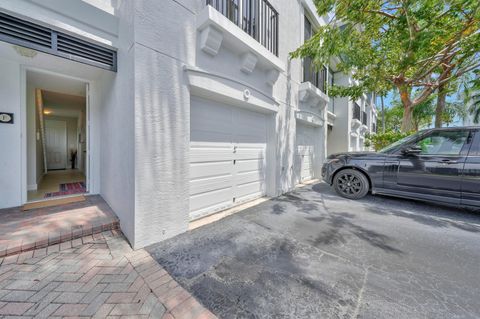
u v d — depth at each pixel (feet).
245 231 9.76
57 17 8.03
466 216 11.66
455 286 6.00
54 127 28.89
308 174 23.63
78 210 10.58
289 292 5.77
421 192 12.28
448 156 11.55
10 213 10.03
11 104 10.61
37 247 7.44
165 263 7.09
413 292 5.76
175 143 9.06
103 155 12.57
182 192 9.43
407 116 22.04
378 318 4.90
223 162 12.61
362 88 20.80
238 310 5.15
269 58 13.53
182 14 9.16
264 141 16.16
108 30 9.27
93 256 7.36
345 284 6.10
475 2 11.16
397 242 8.70
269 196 16.20
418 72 19.17
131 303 5.29
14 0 7.12
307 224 10.61
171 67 8.79
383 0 12.79
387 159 13.44
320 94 22.07
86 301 5.31
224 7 11.52
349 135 32.37
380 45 18.45
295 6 18.92
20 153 11.03
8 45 8.20
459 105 37.19
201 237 9.10
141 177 7.96
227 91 11.17
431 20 12.80
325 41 13.52
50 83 13.15
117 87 9.55
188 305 5.27
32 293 5.50
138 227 7.93
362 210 12.76
